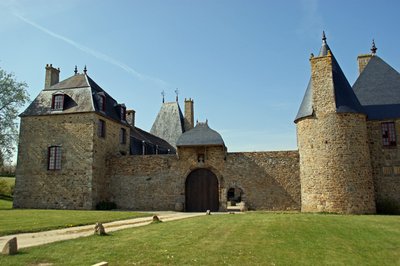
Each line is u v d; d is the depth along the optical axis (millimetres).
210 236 8781
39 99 22172
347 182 16406
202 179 20766
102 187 21188
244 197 19688
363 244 8195
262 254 6992
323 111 17250
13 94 24016
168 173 20938
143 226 10719
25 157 21188
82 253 6574
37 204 20500
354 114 17031
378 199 18312
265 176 19656
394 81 19719
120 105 24391
